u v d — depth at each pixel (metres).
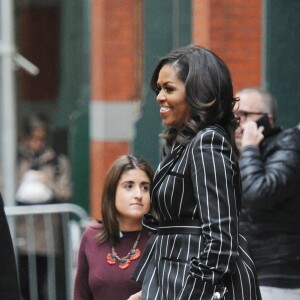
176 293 16.16
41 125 44.25
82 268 20.44
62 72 53.03
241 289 16.19
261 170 21.67
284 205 21.66
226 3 34.62
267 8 28.98
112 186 20.14
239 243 16.53
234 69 34.53
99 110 42.91
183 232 16.36
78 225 30.06
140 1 42.41
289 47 28.84
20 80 55.09
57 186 41.84
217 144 16.33
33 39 57.00
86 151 44.19
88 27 45.47
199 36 34.94
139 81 42.72
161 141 36.59
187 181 16.36
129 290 19.84
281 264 21.67
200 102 16.56
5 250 16.11
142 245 20.09
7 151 30.06
